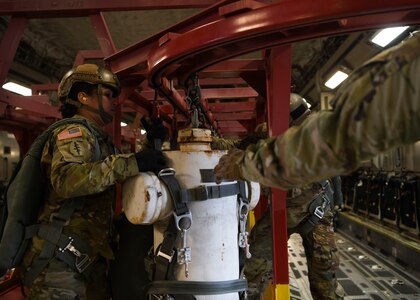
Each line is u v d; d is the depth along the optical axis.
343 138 0.80
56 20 5.12
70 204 1.66
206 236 1.40
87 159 1.59
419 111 0.73
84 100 1.88
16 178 1.63
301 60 6.94
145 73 2.17
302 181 0.93
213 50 1.57
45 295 1.58
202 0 2.23
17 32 2.37
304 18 1.14
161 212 1.37
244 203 1.55
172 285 1.38
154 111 1.99
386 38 4.57
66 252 1.62
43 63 5.99
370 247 6.36
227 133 8.64
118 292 1.70
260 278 2.89
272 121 1.83
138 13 5.03
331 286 2.73
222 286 1.40
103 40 2.28
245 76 2.62
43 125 4.25
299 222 2.76
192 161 1.42
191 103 1.82
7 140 4.82
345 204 8.59
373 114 0.75
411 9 1.08
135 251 1.67
